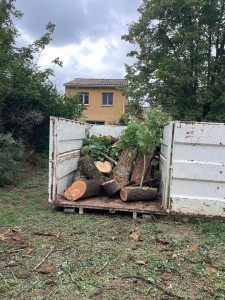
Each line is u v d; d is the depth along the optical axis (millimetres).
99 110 22312
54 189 4645
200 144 4188
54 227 3924
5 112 9539
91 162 5539
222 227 4055
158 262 2930
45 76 11352
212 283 2598
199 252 3229
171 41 14680
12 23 11070
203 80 12422
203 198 4254
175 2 13312
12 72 9250
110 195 4996
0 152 6887
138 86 16047
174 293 2396
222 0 13734
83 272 2684
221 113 13148
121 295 2354
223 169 4164
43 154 11180
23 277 2592
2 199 5516
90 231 3799
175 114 13227
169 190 4570
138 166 5496
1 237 3490
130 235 3689
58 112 11633
